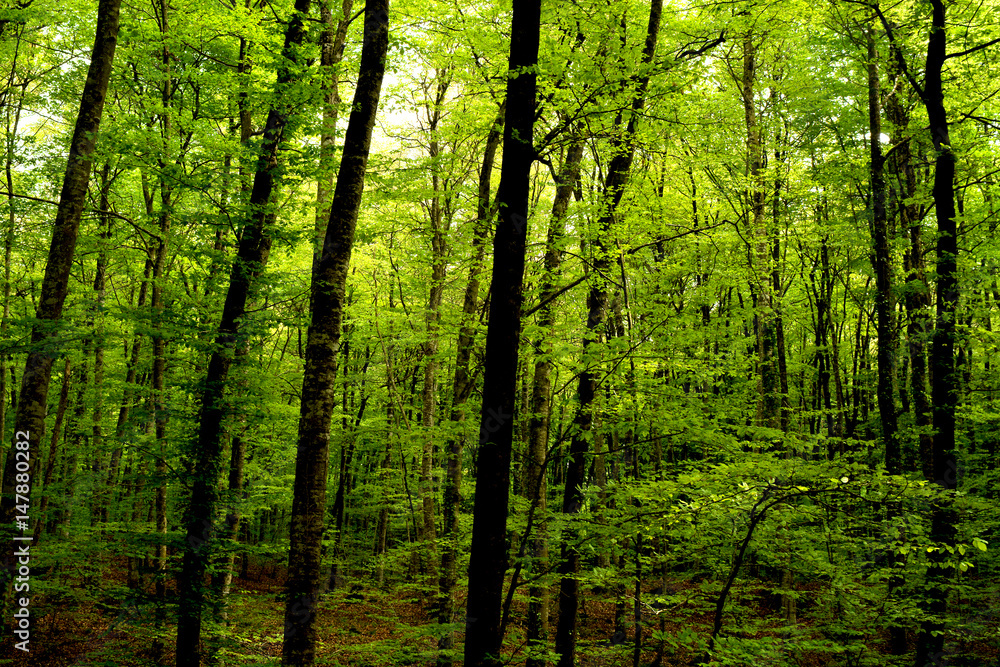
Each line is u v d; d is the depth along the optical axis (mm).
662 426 7746
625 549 7637
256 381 8633
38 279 14539
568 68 7789
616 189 8336
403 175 10836
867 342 18609
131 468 17750
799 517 7117
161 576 7828
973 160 12945
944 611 8602
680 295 13273
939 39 9859
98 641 10578
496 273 5820
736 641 6504
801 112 15844
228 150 8461
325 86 8711
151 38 9664
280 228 8422
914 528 6969
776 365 15734
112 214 9328
